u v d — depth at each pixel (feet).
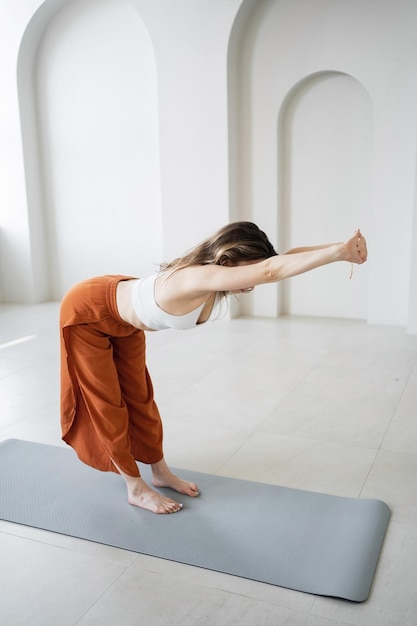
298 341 15.75
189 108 17.51
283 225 18.47
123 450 7.55
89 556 6.88
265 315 18.86
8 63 19.76
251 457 9.21
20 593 6.30
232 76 17.17
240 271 5.98
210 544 6.98
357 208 17.49
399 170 16.31
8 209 21.07
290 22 16.63
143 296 6.85
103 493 8.20
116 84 19.40
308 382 12.52
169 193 18.31
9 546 7.10
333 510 7.61
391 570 6.50
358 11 15.88
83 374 7.38
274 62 17.06
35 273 21.33
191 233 18.30
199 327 17.56
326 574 6.39
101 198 20.49
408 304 16.44
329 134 17.35
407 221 16.52
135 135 19.51
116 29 18.97
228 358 14.37
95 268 21.17
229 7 16.34
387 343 15.34
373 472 8.64
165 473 8.22
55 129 20.61
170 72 17.48
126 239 20.45
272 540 7.02
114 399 7.48
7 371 13.79
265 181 17.92
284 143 17.89
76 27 19.47
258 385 12.41
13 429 10.44
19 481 8.55
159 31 17.30
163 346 15.55
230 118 17.31
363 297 18.01
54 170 20.97
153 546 7.00
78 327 7.31
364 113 16.83
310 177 17.84
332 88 17.02
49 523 7.51
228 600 6.10
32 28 19.40
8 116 20.25
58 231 21.43
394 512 7.61
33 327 17.89
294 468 8.82
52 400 11.84
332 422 10.44
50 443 9.82
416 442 9.57
